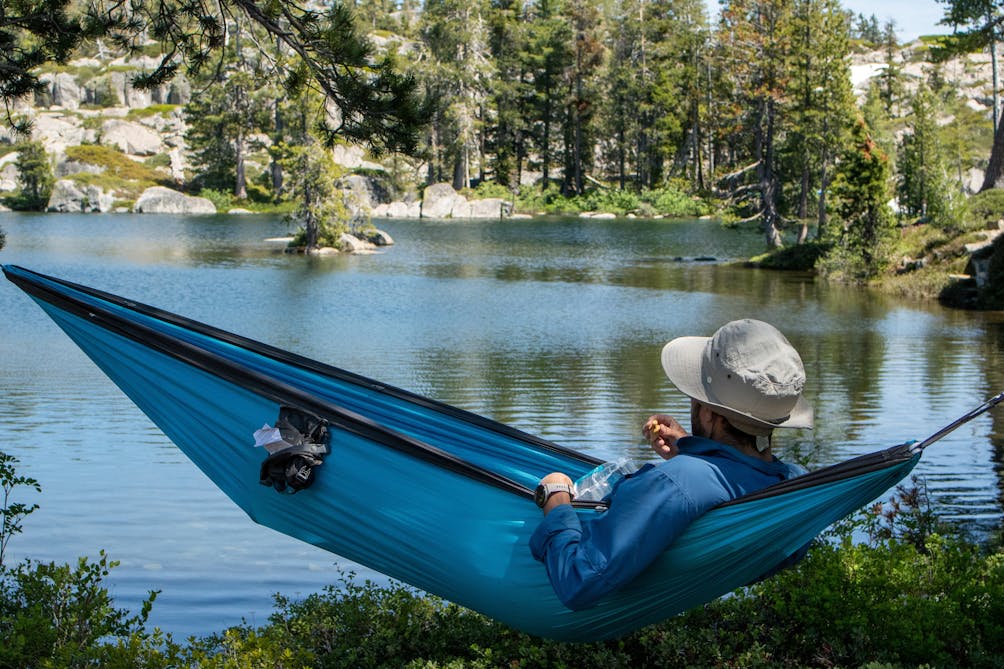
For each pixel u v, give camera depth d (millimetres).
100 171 89625
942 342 23734
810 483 2600
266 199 86438
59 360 19062
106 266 40312
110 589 7367
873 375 19188
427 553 3209
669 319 27547
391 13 126188
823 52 49562
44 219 71750
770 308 30328
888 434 13883
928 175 54719
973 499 10266
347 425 3266
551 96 95438
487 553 3100
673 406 15828
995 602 4754
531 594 3037
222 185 88125
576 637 3094
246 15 8664
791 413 2834
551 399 16406
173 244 51750
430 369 19344
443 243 55938
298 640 5008
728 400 2734
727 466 2713
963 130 89125
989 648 4672
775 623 4953
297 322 26172
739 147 71562
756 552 2777
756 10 53750
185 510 9453
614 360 20594
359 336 23797
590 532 2734
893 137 74812
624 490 2697
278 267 41344
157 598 7211
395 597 5398
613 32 100562
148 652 3939
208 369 3471
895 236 39375
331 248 49156
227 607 7043
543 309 29344
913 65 122875
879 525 7246
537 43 93750
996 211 40344
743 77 53188
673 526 2617
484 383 17859
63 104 109688
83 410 14484
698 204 84812
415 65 80188
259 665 4016
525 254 49469
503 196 89250
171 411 3592
